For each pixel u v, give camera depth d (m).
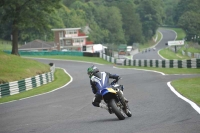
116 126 32.53
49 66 158.25
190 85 67.69
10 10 179.38
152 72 118.06
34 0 178.62
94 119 38.06
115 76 38.12
